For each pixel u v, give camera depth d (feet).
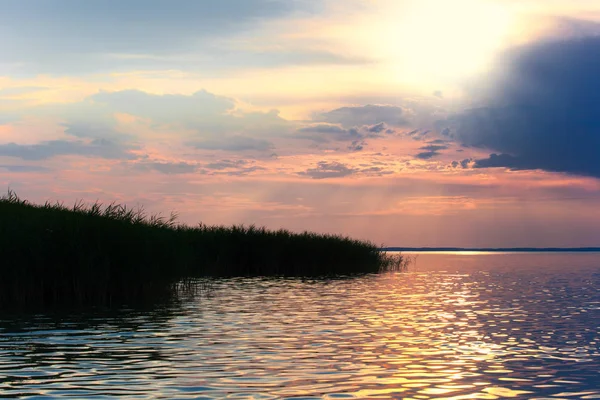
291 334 62.95
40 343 56.75
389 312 81.76
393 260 190.08
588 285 131.44
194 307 83.66
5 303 83.20
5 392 40.04
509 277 159.02
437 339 61.11
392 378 44.62
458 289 119.24
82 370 46.06
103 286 86.58
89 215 91.91
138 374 44.91
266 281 128.06
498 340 60.90
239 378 44.04
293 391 40.73
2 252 82.28
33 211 95.40
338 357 51.70
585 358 52.19
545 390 41.73
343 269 157.79
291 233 154.61
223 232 149.28
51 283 85.87
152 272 90.58
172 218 101.50
